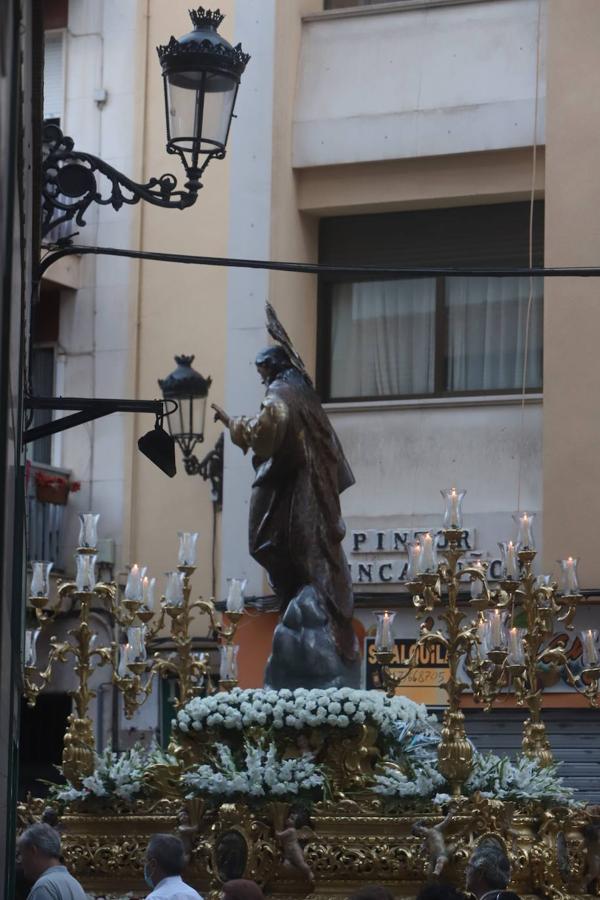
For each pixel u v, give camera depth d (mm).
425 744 13492
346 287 23375
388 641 12812
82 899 9883
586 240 21203
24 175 8242
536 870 12523
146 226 24359
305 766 12586
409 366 23094
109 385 24297
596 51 21469
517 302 22734
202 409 21953
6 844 7191
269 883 12477
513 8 22547
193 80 11711
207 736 13227
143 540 23781
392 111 22672
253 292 22578
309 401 14180
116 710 22828
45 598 13258
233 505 22234
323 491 14133
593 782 20250
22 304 8555
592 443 20828
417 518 22266
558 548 20781
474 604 12492
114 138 24812
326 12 23234
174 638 14508
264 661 21938
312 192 23062
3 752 6797
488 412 22281
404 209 23047
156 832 12891
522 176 22250
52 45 25203
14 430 7148
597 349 20969
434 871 11914
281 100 22875
